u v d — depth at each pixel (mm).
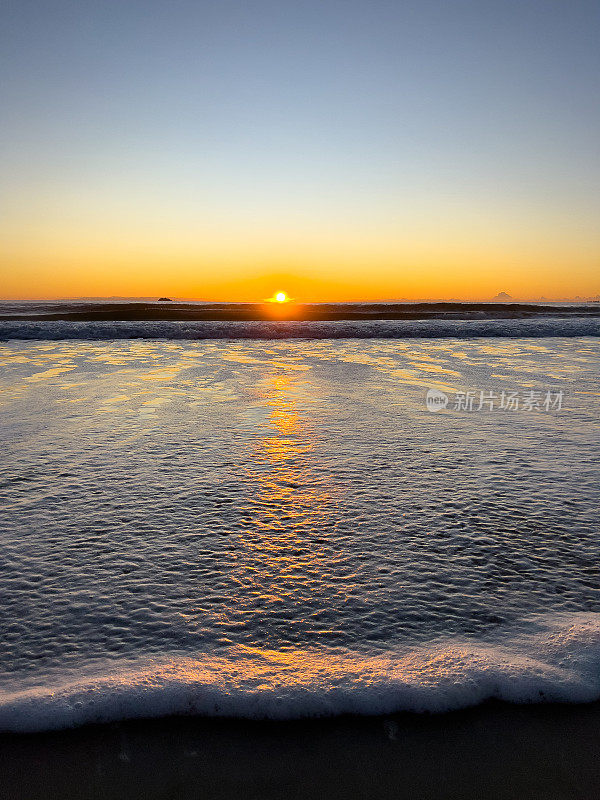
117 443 6266
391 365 13859
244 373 12266
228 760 2057
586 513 4305
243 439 6457
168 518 4207
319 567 3467
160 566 3480
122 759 2055
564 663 2502
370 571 3420
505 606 3029
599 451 5973
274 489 4812
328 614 2957
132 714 2225
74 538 3869
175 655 2598
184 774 1999
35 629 2830
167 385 10492
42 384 10539
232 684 2352
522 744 2131
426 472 5266
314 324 26734
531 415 7809
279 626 2840
